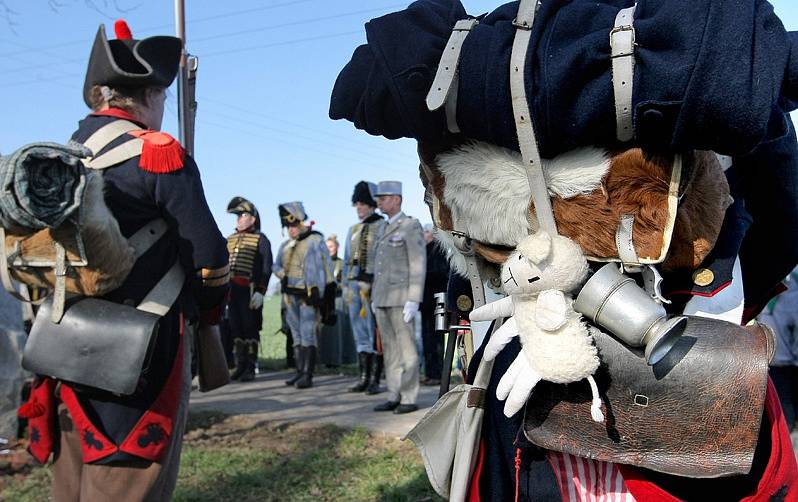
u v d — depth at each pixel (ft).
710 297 4.47
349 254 25.70
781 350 13.07
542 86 3.90
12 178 6.19
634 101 3.75
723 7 3.62
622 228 4.15
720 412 3.93
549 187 4.21
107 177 7.33
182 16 12.02
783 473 4.21
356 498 13.21
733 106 3.56
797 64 3.76
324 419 19.67
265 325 78.28
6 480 13.75
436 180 4.75
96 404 7.22
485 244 4.64
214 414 20.45
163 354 7.50
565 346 4.02
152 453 7.28
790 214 4.81
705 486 4.20
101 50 7.87
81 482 7.50
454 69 4.12
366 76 4.65
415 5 4.53
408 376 20.54
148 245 7.49
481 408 4.78
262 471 14.75
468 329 5.27
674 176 4.03
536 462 4.66
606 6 4.01
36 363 6.99
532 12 4.05
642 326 3.94
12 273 7.05
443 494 5.06
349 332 34.88
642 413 4.06
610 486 4.48
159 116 8.36
